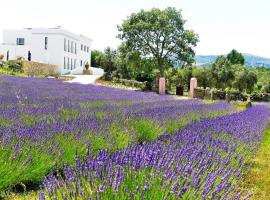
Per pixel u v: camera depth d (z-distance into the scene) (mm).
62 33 60625
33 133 6770
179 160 5113
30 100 13633
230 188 4422
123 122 9391
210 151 6344
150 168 4500
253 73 59438
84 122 8453
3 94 15055
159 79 37875
